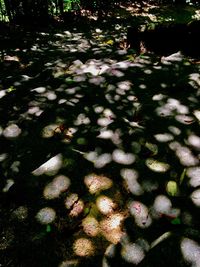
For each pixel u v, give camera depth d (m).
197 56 6.02
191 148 2.92
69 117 3.46
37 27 11.48
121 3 17.06
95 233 2.23
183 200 2.41
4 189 2.63
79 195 2.49
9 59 6.17
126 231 2.22
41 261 2.06
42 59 5.95
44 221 2.32
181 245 1.95
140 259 2.02
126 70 4.42
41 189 2.55
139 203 2.42
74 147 2.99
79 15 13.98
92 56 5.58
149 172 2.66
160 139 3.02
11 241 2.19
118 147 2.92
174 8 17.31
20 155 2.99
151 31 6.41
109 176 2.63
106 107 3.61
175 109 3.47
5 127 3.36
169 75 4.28
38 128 3.32
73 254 2.10
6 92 4.08
